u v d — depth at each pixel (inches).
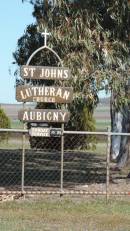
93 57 588.1
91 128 1213.7
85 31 578.9
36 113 542.6
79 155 1085.1
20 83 801.6
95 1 587.8
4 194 540.4
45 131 540.1
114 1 578.2
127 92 596.7
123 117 855.7
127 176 717.9
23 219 454.6
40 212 480.4
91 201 528.7
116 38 597.3
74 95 581.6
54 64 634.8
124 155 855.1
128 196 555.2
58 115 543.2
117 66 591.8
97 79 577.9
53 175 775.1
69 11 582.9
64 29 579.8
